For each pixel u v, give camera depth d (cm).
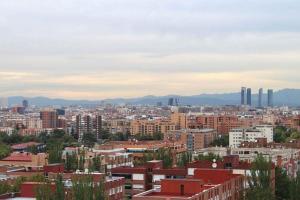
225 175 19350
